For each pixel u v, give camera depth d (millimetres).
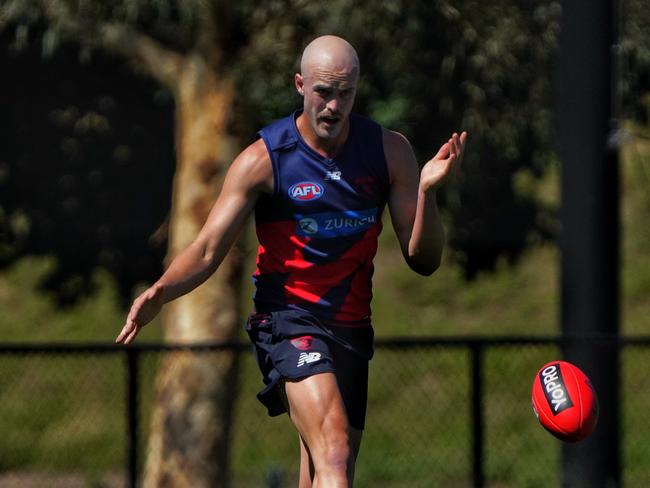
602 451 38594
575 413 21250
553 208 65562
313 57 19375
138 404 37062
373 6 42781
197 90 47094
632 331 65250
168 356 47906
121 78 67188
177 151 48656
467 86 44156
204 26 46406
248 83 45156
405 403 58219
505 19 44000
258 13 45062
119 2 44000
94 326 67500
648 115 46344
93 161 70188
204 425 47469
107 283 70250
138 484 37156
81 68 67188
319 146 20078
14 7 44281
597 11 38719
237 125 47062
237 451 52312
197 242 19953
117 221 70688
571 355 38469
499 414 55469
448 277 69125
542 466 50656
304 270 20547
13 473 54125
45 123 69500
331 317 20703
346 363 21078
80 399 58531
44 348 36219
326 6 43188
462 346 38156
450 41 43938
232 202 20094
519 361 58625
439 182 19422
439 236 20203
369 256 20781
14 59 67188
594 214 38875
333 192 20156
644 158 66375
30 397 58375
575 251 39125
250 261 62906
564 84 39281
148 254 70438
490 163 50906
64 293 69625
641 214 70188
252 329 21203
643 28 44406
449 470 51062
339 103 19359
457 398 58312
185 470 47531
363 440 54406
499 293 68250
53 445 56031
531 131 47094
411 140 46219
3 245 71188
